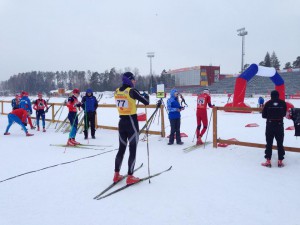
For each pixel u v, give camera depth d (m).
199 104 7.42
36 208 3.86
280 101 5.32
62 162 6.19
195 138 8.62
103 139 8.92
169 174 5.18
